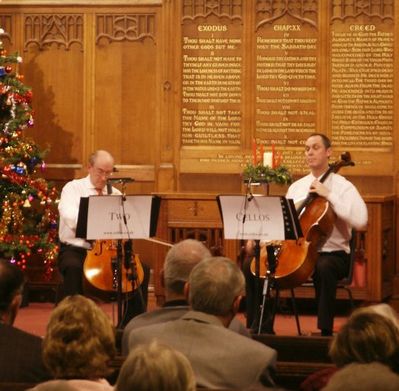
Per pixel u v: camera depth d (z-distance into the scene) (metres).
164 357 2.63
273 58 10.99
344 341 3.36
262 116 11.04
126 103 11.28
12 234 10.54
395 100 10.77
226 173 11.08
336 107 10.90
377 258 10.13
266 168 9.80
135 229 7.57
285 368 4.67
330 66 10.89
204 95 11.11
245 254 9.44
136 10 11.22
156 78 11.22
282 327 9.63
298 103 10.98
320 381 4.09
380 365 2.54
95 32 11.29
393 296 10.59
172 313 4.66
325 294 8.41
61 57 11.34
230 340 4.04
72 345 3.54
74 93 11.34
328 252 8.61
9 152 10.42
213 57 11.08
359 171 10.82
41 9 11.33
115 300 8.67
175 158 11.16
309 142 8.95
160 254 10.43
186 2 11.11
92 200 7.48
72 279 8.87
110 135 11.32
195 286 4.18
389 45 10.80
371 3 10.80
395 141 10.78
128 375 2.61
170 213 10.41
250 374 3.98
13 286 4.40
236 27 11.05
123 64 11.27
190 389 2.63
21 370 4.05
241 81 11.05
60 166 11.34
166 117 11.16
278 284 8.16
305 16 10.93
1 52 10.69
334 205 8.41
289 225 7.30
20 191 10.45
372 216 10.12
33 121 10.89
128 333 4.65
